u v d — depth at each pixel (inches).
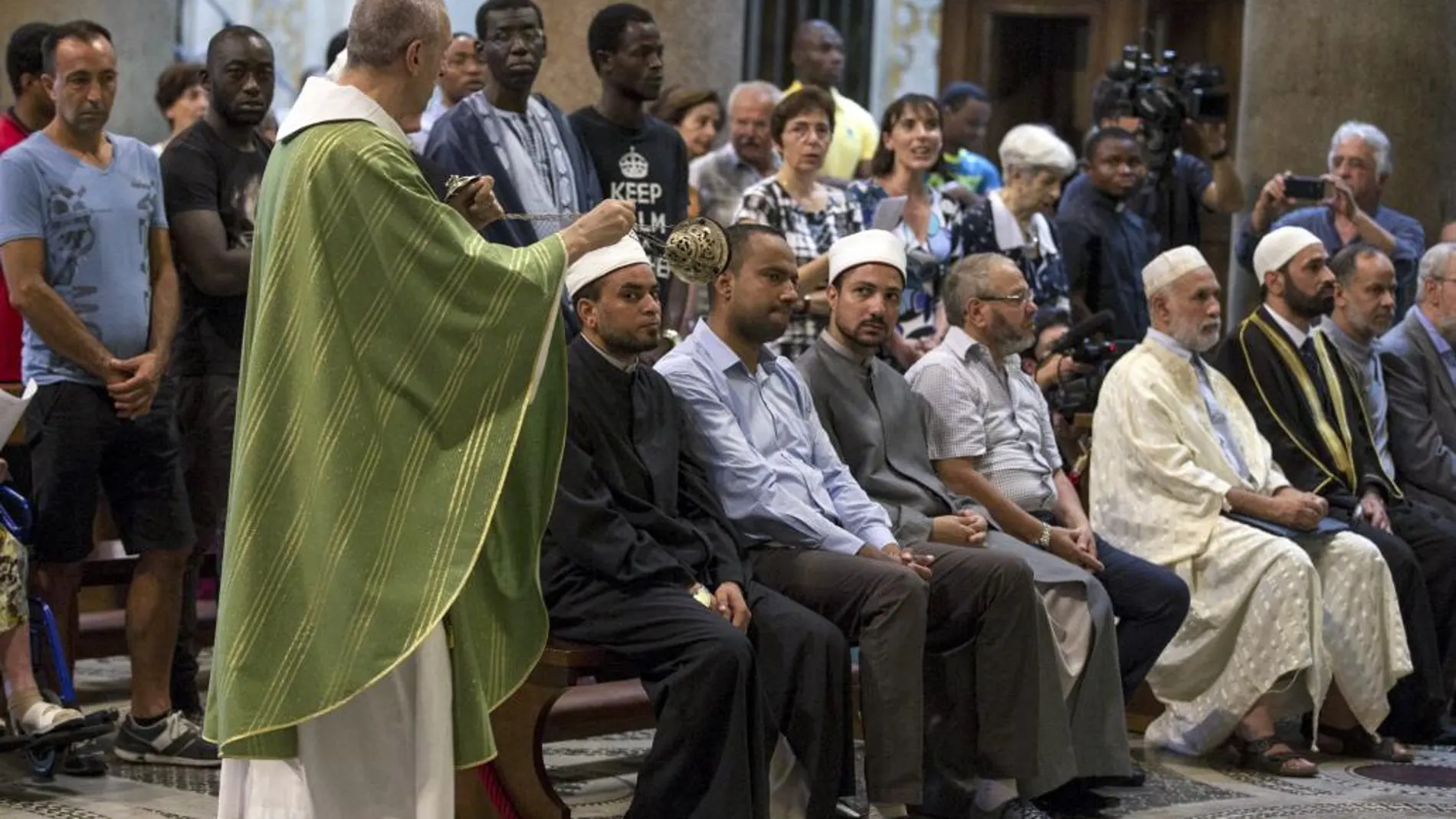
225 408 242.1
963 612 214.4
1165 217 342.3
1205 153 351.9
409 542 168.1
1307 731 275.1
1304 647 251.3
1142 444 261.3
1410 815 232.1
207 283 238.4
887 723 204.7
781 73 537.3
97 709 257.8
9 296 228.2
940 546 219.5
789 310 217.9
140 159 235.1
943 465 239.5
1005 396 245.8
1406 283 341.7
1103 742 228.4
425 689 171.0
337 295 167.3
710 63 385.4
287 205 168.1
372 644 166.7
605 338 204.1
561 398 181.0
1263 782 248.8
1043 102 518.0
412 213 167.2
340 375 167.2
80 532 229.3
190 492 244.1
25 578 218.5
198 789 220.5
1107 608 229.5
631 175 274.5
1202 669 258.4
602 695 218.8
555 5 375.2
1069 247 313.4
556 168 257.9
